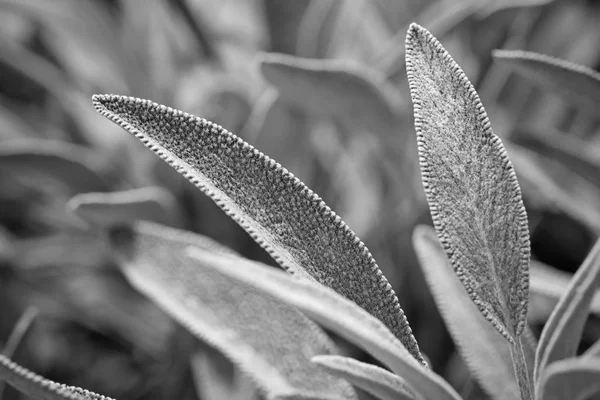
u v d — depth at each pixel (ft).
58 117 1.80
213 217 1.41
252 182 0.71
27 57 1.70
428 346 1.34
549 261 1.52
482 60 1.48
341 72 1.12
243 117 1.43
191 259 0.96
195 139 0.70
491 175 0.72
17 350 0.96
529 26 1.55
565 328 0.76
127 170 1.61
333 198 1.64
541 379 0.74
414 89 0.72
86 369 1.66
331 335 1.23
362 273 0.73
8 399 0.92
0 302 1.64
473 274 0.72
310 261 0.73
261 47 1.69
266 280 0.74
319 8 1.48
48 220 1.82
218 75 1.77
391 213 1.45
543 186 1.27
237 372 1.10
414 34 0.73
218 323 0.92
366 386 0.73
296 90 1.16
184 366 1.37
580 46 1.74
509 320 0.74
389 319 0.74
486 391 0.86
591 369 0.69
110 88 1.85
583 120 1.60
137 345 1.67
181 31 1.93
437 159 0.72
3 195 1.77
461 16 1.32
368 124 1.24
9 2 1.75
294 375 0.88
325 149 1.62
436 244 0.94
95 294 1.76
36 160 1.37
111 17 1.84
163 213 1.13
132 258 0.99
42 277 1.76
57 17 1.79
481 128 0.72
